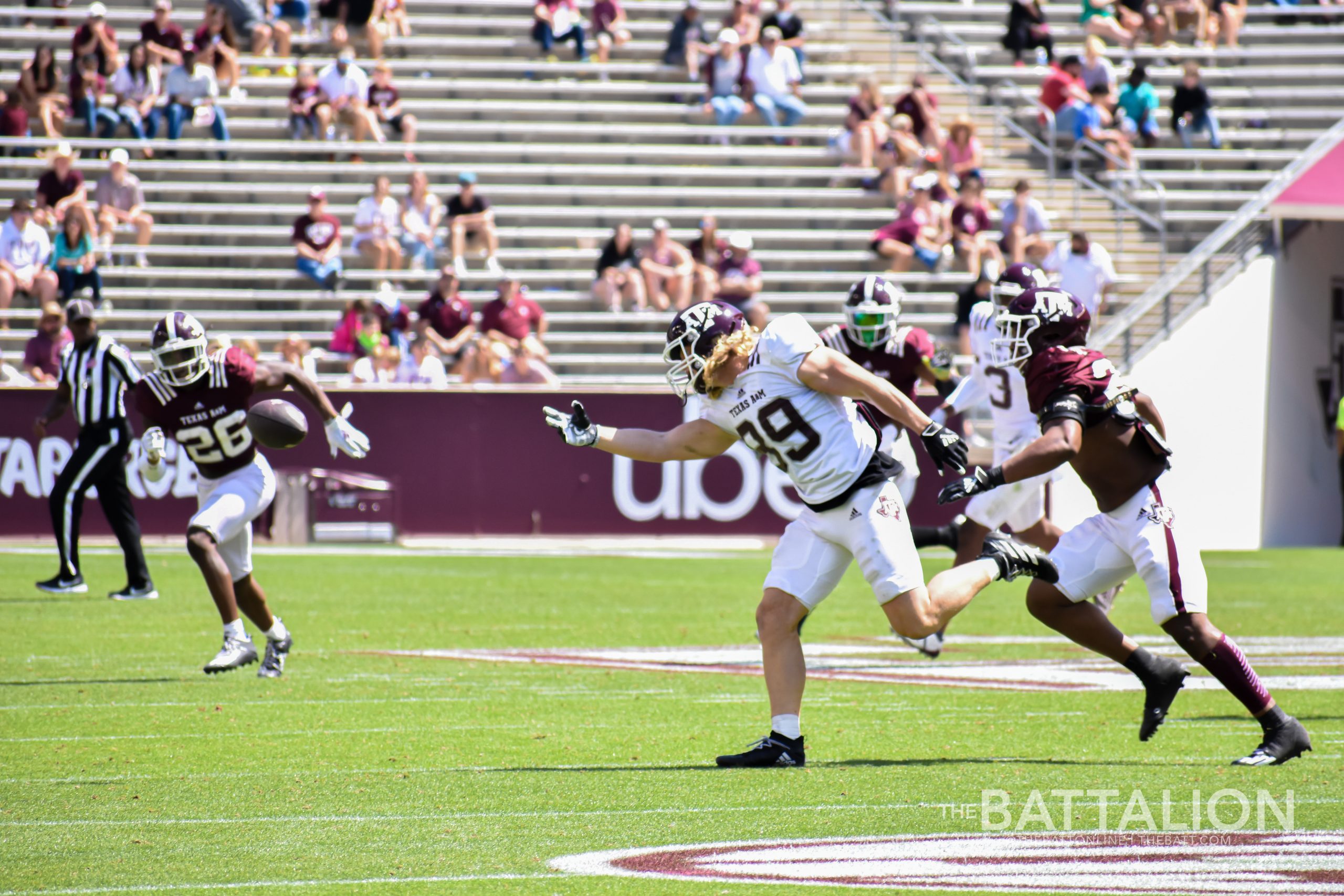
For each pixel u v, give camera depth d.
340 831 12.05
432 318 50.50
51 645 24.70
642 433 15.16
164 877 10.62
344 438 21.23
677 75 63.94
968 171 57.16
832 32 66.75
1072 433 14.20
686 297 54.34
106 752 15.70
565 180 59.62
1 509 44.12
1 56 59.91
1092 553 15.11
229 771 14.66
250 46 62.62
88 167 55.81
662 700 19.59
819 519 14.72
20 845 11.62
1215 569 43.25
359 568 38.72
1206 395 54.16
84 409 30.80
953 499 14.15
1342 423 52.06
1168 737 16.69
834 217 59.06
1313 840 11.65
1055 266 53.12
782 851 11.30
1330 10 66.56
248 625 27.39
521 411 46.59
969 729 17.27
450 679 21.34
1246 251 54.97
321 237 53.88
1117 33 65.44
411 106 61.22
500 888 10.28
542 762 15.17
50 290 50.97
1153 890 10.13
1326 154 54.34
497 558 41.94
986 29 67.81
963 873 10.62
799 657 14.99
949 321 54.72
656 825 12.24
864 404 14.95
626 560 42.00
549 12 63.88
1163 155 60.34
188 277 54.12
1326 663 23.50
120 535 31.11
